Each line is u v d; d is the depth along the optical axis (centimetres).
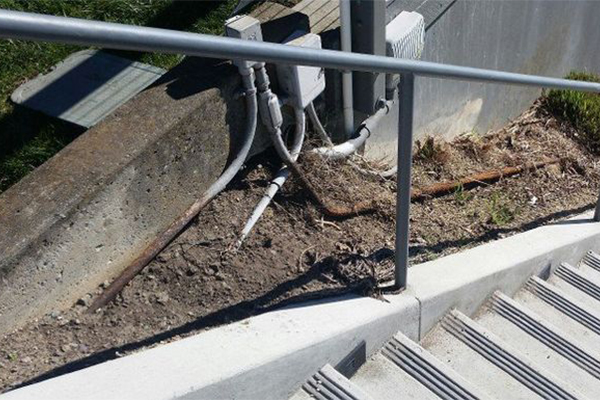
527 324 306
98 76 353
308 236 289
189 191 281
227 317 249
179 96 275
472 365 272
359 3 311
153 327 243
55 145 319
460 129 478
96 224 248
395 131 389
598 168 458
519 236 346
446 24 408
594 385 288
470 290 291
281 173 302
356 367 251
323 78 313
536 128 508
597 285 361
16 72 353
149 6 383
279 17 323
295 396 229
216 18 383
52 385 195
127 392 191
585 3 558
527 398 263
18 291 230
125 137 260
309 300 258
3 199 240
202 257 269
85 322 242
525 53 512
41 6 371
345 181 322
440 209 347
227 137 290
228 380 202
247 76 279
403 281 265
